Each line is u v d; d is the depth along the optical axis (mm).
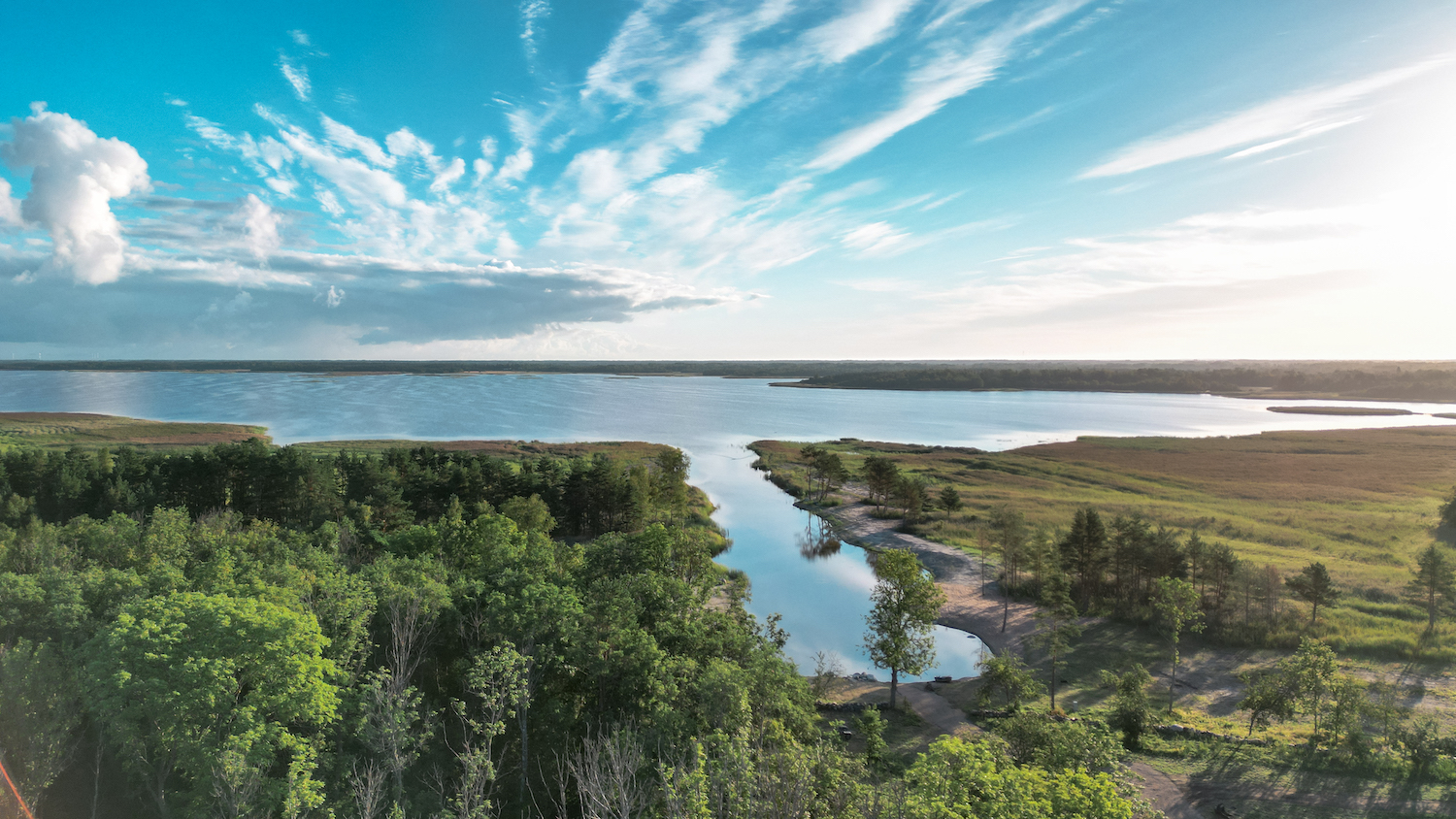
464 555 66500
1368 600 80375
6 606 40781
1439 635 69000
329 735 35469
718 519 135375
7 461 108500
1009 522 94000
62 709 30609
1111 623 77875
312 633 32812
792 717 38656
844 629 80375
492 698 35000
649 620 49656
